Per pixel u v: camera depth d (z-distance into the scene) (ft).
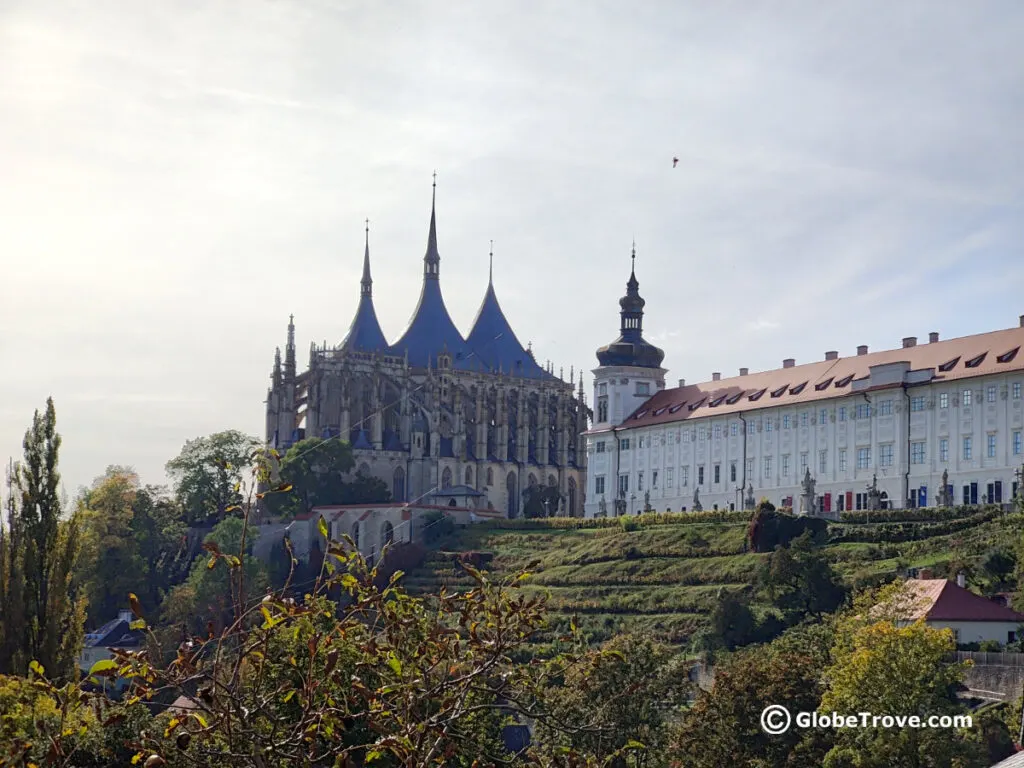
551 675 149.69
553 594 651.25
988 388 647.15
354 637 142.61
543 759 153.69
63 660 339.57
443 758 134.92
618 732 290.35
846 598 497.46
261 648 138.72
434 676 144.36
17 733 173.68
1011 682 381.19
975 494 647.15
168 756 136.05
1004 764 193.47
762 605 533.96
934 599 439.63
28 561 340.59
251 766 134.00
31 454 346.54
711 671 457.68
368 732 206.90
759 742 329.52
